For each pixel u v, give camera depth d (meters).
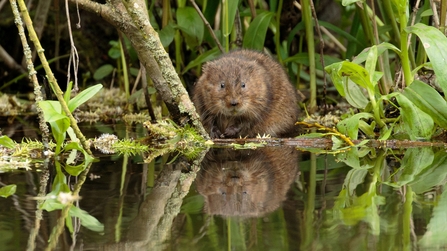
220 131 8.07
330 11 12.62
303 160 5.73
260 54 8.69
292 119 8.23
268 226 3.45
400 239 3.20
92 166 5.43
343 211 3.77
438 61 6.07
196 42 9.95
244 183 4.69
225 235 3.27
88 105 10.68
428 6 8.04
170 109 7.13
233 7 8.53
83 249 3.09
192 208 3.88
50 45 12.23
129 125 8.59
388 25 8.60
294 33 9.70
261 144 6.78
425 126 6.25
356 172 5.09
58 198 4.14
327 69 6.39
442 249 3.04
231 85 7.63
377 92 7.09
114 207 3.92
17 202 4.05
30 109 10.39
